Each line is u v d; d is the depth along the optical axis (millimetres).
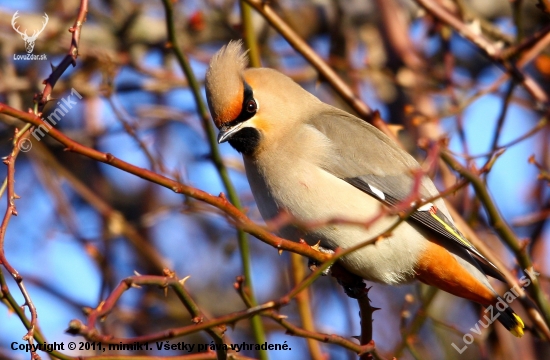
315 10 14062
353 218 9062
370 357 7680
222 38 13703
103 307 5570
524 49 9852
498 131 9781
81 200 13531
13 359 10883
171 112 12805
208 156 10234
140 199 13852
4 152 13141
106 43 13109
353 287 9242
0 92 11922
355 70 12211
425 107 12516
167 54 13320
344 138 9477
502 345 10852
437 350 12547
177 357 7516
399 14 13070
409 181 9320
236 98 9172
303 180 9117
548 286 11055
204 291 13594
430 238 9281
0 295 6543
